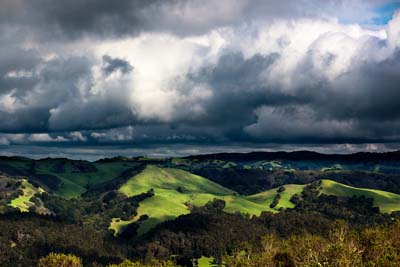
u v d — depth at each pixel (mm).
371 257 96875
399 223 113812
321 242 118750
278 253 127938
